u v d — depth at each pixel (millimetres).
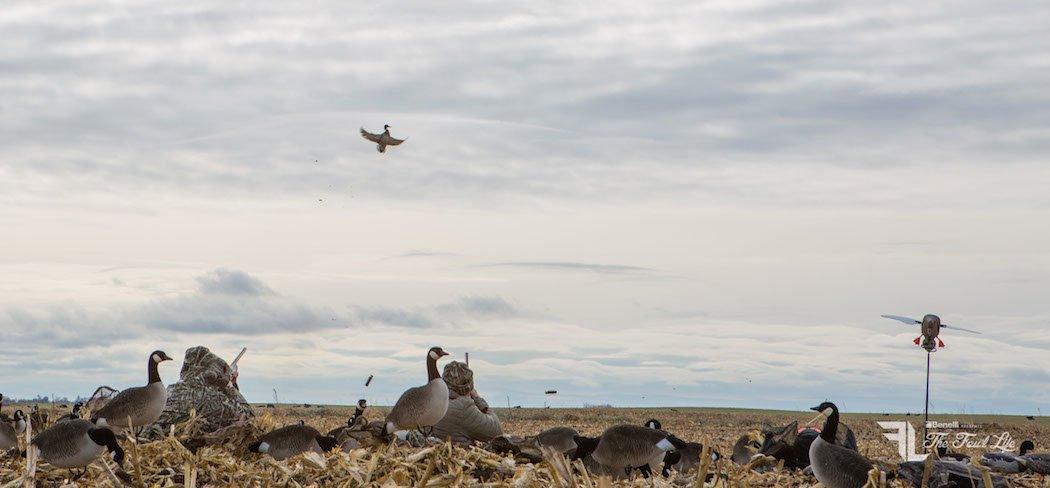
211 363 18734
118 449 13680
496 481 13188
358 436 17203
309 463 13922
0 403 20906
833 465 13281
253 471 14281
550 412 65188
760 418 64188
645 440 15320
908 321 26281
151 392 16812
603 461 15422
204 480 13969
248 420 17984
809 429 18422
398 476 12969
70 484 13367
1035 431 48219
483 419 19266
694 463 16625
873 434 39594
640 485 14266
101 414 16578
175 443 15039
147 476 13773
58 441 13414
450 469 13250
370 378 20984
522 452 16062
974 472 14680
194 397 17750
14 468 14617
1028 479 16609
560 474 12102
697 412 73312
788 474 16094
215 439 16516
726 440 32625
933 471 14781
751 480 15438
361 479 13094
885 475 13664
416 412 17719
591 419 56844
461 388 19531
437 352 19812
